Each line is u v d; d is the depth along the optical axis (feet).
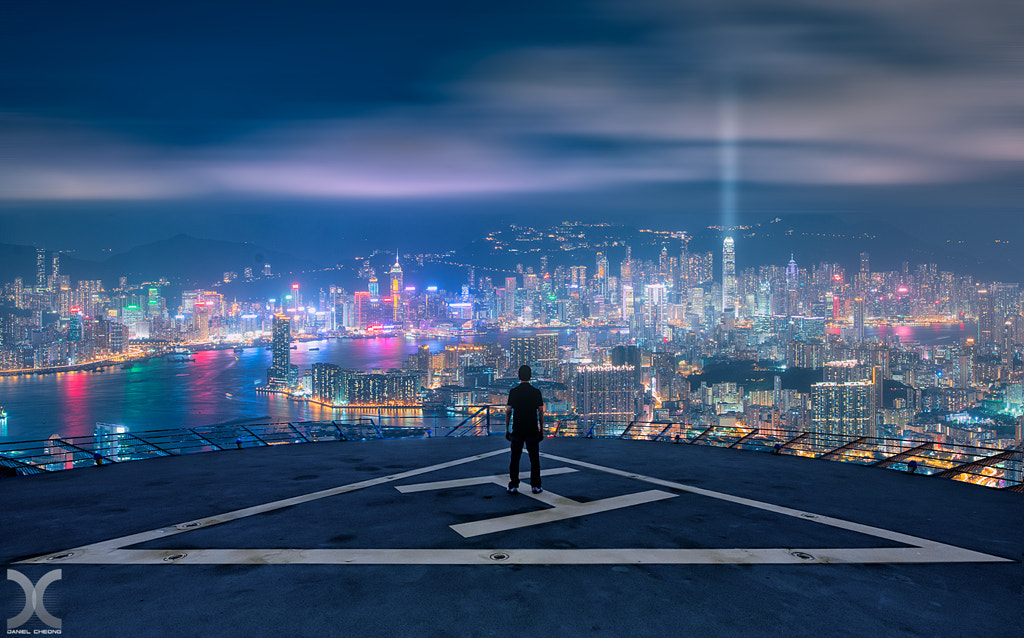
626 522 19.93
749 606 13.58
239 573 15.31
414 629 12.33
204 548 17.28
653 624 12.66
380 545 17.53
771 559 16.58
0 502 22.65
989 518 20.68
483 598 13.87
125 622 12.54
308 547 17.35
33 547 17.43
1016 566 16.26
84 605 13.38
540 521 19.99
